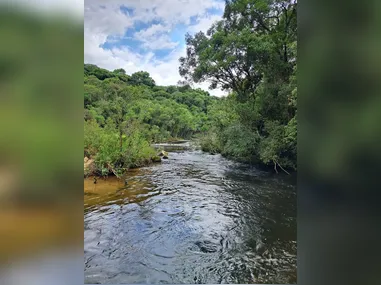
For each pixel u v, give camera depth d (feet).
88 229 11.79
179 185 21.08
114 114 32.14
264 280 7.92
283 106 24.35
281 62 25.00
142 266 8.77
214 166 30.71
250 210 14.93
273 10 26.96
